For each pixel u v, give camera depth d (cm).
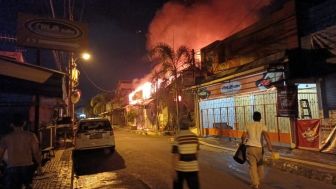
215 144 1856
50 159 1391
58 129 1959
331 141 1271
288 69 1488
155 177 1028
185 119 643
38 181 971
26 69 888
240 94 1975
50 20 1587
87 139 1634
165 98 3244
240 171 1073
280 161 1169
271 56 1689
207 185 884
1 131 971
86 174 1129
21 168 625
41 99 1161
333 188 822
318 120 1334
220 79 2061
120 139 2552
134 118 5078
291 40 1605
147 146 1950
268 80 1546
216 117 2308
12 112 1005
